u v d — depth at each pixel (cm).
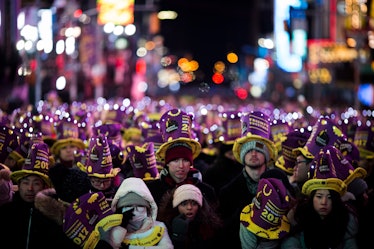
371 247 845
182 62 10606
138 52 6200
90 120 1517
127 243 816
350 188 904
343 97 4531
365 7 3378
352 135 1293
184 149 959
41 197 812
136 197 816
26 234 837
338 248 821
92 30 4291
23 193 872
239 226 888
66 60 3731
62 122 1237
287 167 1059
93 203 790
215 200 956
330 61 4369
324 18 4600
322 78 4550
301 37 4575
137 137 1409
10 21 2875
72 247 792
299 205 824
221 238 888
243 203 966
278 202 802
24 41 2489
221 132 1227
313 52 4519
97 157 920
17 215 852
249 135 965
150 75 6712
